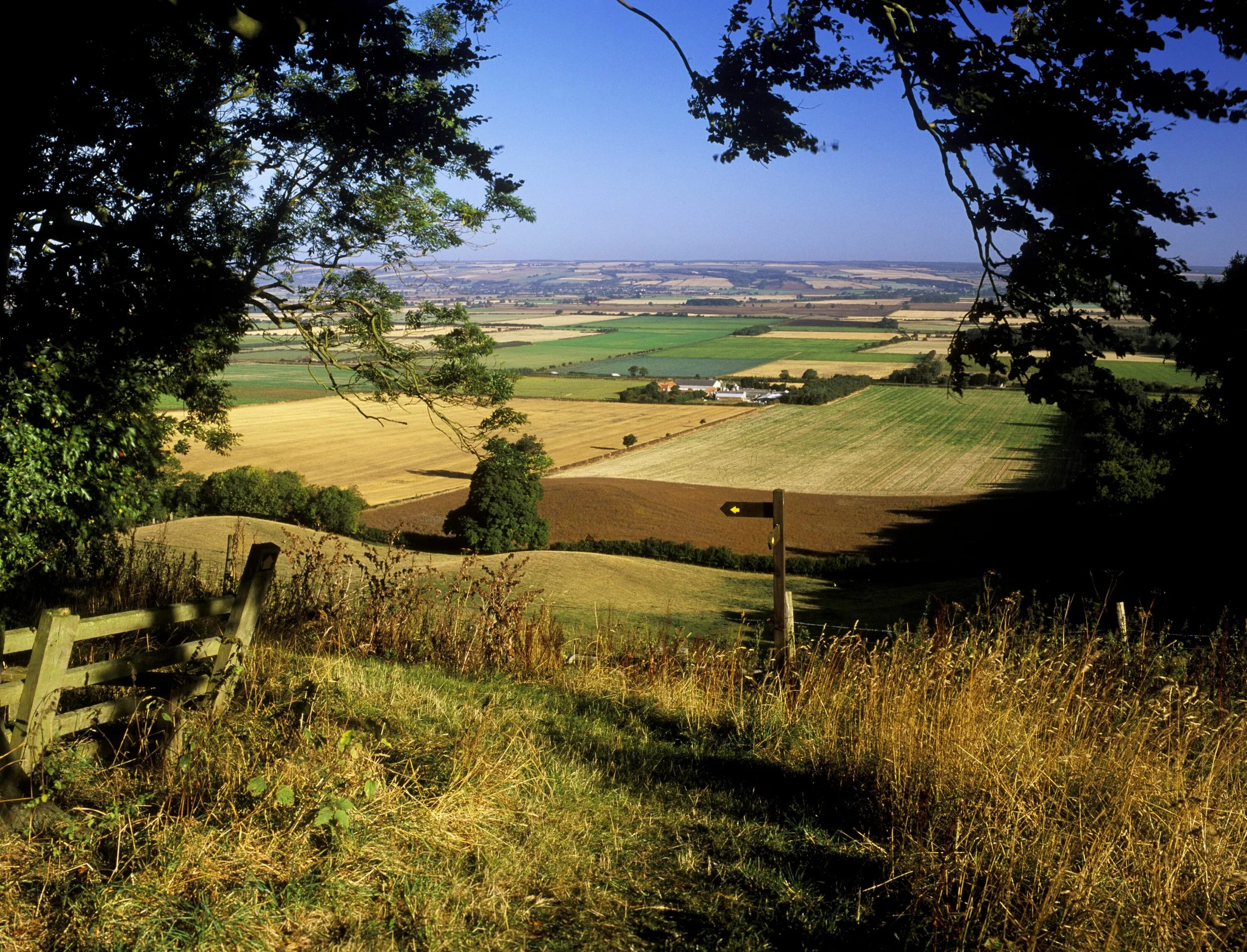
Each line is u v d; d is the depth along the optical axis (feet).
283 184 40.24
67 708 17.65
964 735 16.37
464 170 33.01
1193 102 17.80
